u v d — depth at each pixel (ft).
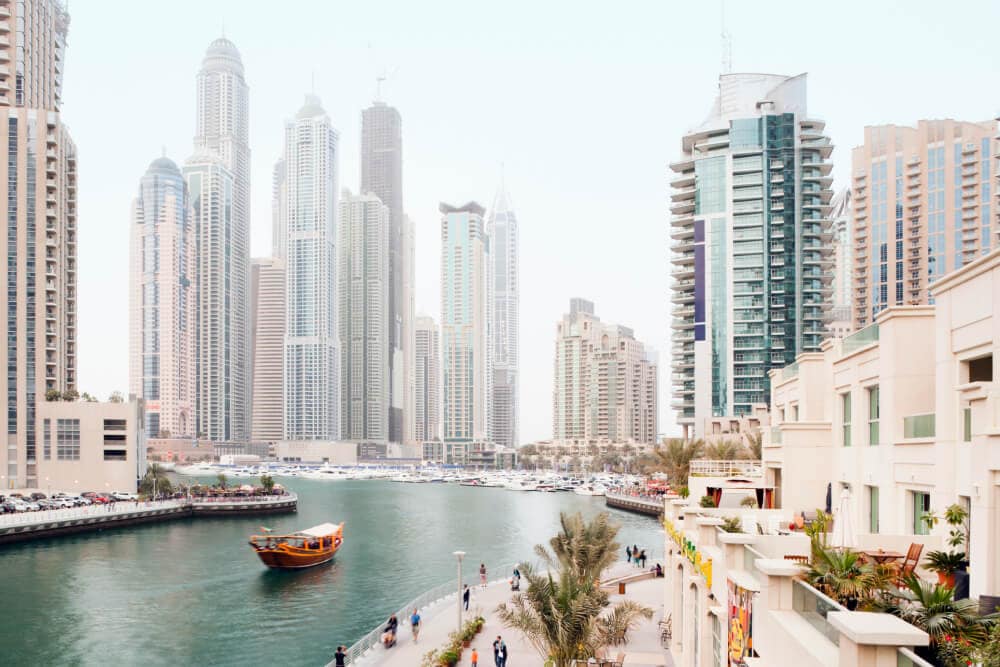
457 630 147.74
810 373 106.32
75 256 538.47
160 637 176.04
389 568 276.41
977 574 52.11
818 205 505.66
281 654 162.50
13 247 475.72
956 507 56.34
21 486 461.37
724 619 67.00
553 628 102.17
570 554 142.61
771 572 49.14
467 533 390.42
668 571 132.77
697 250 515.50
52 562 275.39
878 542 66.74
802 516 93.50
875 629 33.04
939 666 39.83
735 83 540.52
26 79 535.60
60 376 504.43
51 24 581.94
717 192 512.63
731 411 496.23
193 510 438.81
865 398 85.25
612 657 120.88
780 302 497.87
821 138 514.27
